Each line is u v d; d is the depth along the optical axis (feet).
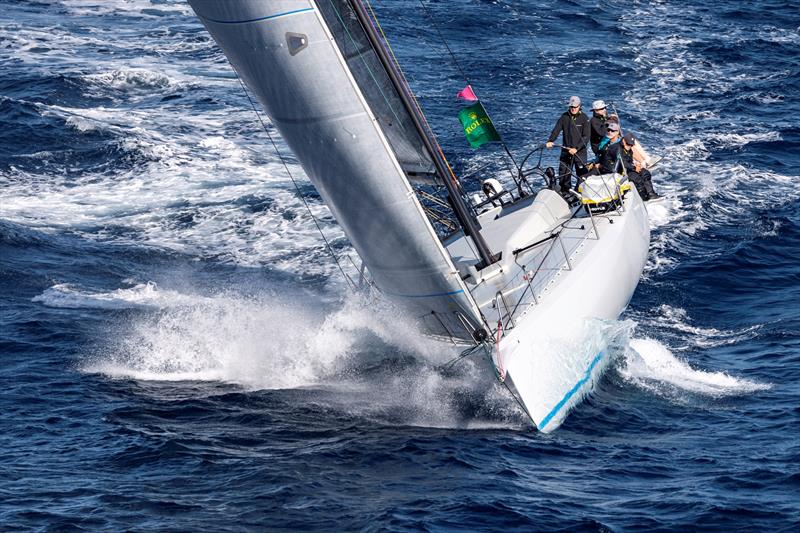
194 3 137.28
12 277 215.10
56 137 321.73
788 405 152.66
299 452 136.26
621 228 172.76
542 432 143.13
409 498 123.34
